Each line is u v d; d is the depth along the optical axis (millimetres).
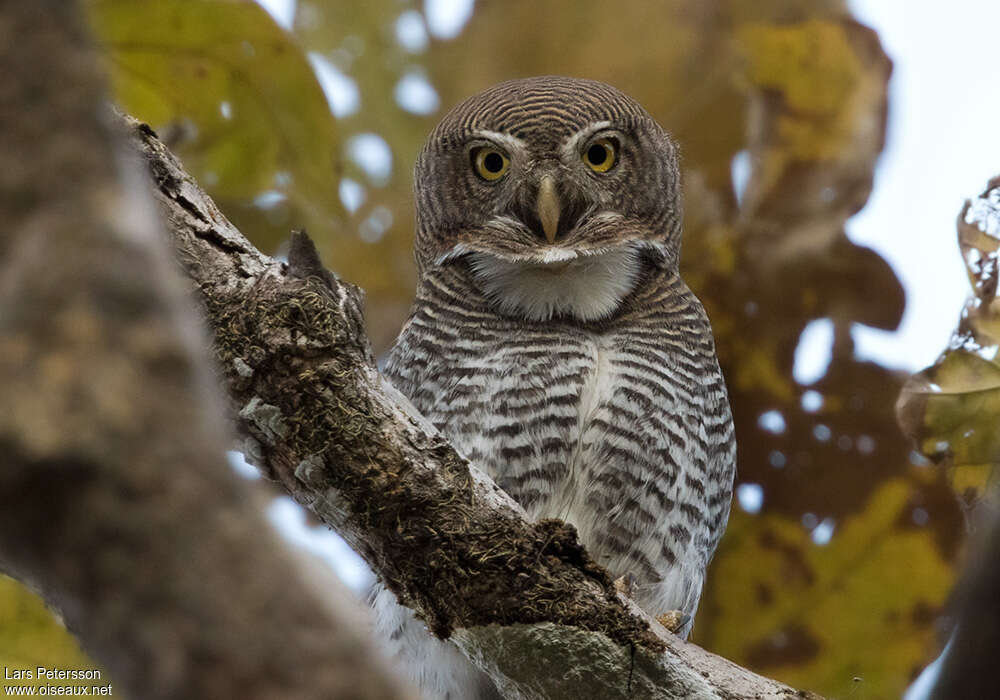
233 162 10898
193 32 10508
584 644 6770
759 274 11281
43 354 2348
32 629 9531
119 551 2357
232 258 6887
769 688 6898
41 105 2416
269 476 7125
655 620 7320
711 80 11680
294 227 11695
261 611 2418
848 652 11188
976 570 2531
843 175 11055
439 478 6828
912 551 11195
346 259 12141
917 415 8328
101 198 2418
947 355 8273
